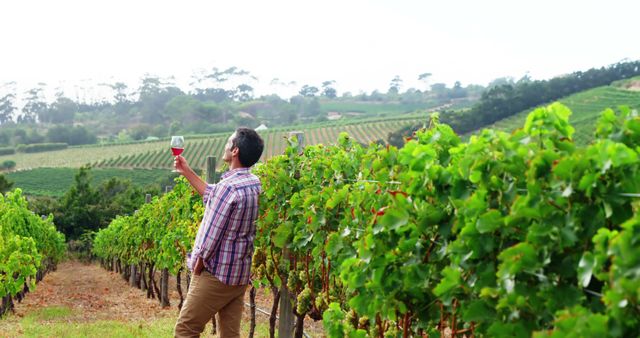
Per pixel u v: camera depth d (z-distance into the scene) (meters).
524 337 2.52
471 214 2.75
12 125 180.12
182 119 153.50
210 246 4.89
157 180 74.19
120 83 188.25
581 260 2.26
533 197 2.44
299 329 6.38
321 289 6.04
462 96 161.62
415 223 3.21
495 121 51.91
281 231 6.03
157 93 178.38
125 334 9.02
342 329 4.43
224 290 5.02
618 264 2.06
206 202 5.36
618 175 2.26
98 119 183.00
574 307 2.26
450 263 3.15
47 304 15.14
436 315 3.35
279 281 6.56
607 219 2.36
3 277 11.82
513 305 2.54
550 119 2.61
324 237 5.38
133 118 178.00
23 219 18.97
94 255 43.03
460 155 3.00
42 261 24.31
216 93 196.38
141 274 19.83
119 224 24.89
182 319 5.09
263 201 6.67
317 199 5.43
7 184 46.22
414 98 169.50
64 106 184.25
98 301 15.72
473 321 2.91
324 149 6.77
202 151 91.69
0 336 9.09
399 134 47.47
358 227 4.39
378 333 4.20
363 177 5.09
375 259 3.41
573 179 2.32
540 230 2.42
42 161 100.44
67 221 45.44
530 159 2.51
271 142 83.88
